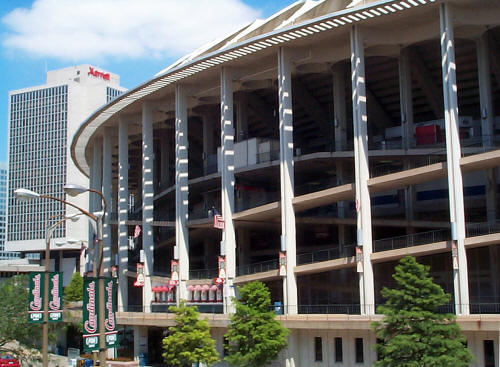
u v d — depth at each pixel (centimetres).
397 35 4347
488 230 3784
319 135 6438
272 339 3497
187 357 3703
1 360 4600
